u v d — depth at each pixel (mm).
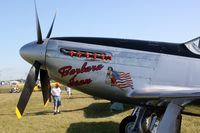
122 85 5574
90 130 7695
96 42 5898
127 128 6523
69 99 19719
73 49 5918
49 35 7109
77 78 5840
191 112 5801
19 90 42188
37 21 6184
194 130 7566
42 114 11594
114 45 5801
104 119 9492
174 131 4570
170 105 4801
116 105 11383
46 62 6047
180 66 5371
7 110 13852
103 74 5695
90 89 5836
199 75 5270
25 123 9242
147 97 4977
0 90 48562
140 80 5496
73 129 7945
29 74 6156
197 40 5484
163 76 5406
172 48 5590
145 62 5543
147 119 6059
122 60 5648
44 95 6980
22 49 6227
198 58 5359
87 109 12609
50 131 7840
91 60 5793
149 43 5766
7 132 7898
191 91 4855
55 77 6070
